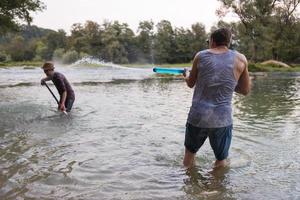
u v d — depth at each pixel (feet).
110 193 13.17
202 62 15.14
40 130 22.97
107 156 17.44
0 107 32.73
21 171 15.37
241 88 16.11
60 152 18.08
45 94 45.68
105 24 256.73
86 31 256.11
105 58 247.91
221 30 15.44
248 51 192.65
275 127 23.65
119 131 22.58
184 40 259.39
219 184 14.03
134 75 97.81
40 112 29.81
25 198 12.71
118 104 35.47
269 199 12.63
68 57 236.22
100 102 37.09
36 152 18.10
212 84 14.90
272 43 172.55
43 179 14.48
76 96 43.06
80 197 12.83
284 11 170.91
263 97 41.45
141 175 14.97
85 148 18.79
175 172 15.34
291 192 13.21
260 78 86.79
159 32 259.39
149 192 13.28
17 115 28.35
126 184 14.03
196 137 15.44
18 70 132.98
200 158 17.07
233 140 20.17
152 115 28.55
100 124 24.81
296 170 15.48
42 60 260.01
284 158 17.11
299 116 27.84
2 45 263.49
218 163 15.89
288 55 186.09
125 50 256.32
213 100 15.02
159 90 51.90
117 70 135.23
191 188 13.65
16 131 22.72
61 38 272.31
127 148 18.78
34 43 277.85
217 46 15.47
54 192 13.25
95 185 13.92
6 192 13.21
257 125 24.29
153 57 258.78
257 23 163.43
